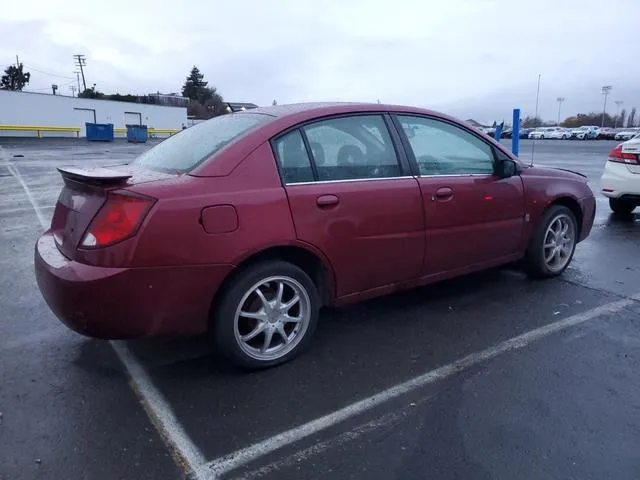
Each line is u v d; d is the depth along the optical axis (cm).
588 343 350
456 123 409
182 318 284
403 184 360
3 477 223
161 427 260
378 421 264
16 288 467
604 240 653
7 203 959
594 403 278
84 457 237
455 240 394
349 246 335
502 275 498
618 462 231
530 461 232
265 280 304
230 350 300
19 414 270
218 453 240
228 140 315
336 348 346
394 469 229
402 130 376
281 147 317
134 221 266
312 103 364
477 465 230
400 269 367
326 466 231
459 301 430
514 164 419
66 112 4853
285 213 305
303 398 286
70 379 307
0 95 4378
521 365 321
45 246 319
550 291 452
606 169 798
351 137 349
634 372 311
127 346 350
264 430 257
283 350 322
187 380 305
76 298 268
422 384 299
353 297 351
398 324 385
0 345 352
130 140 4078
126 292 266
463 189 394
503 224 427
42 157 2188
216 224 282
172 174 300
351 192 334
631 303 423
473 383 300
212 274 284
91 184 279
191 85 10519
